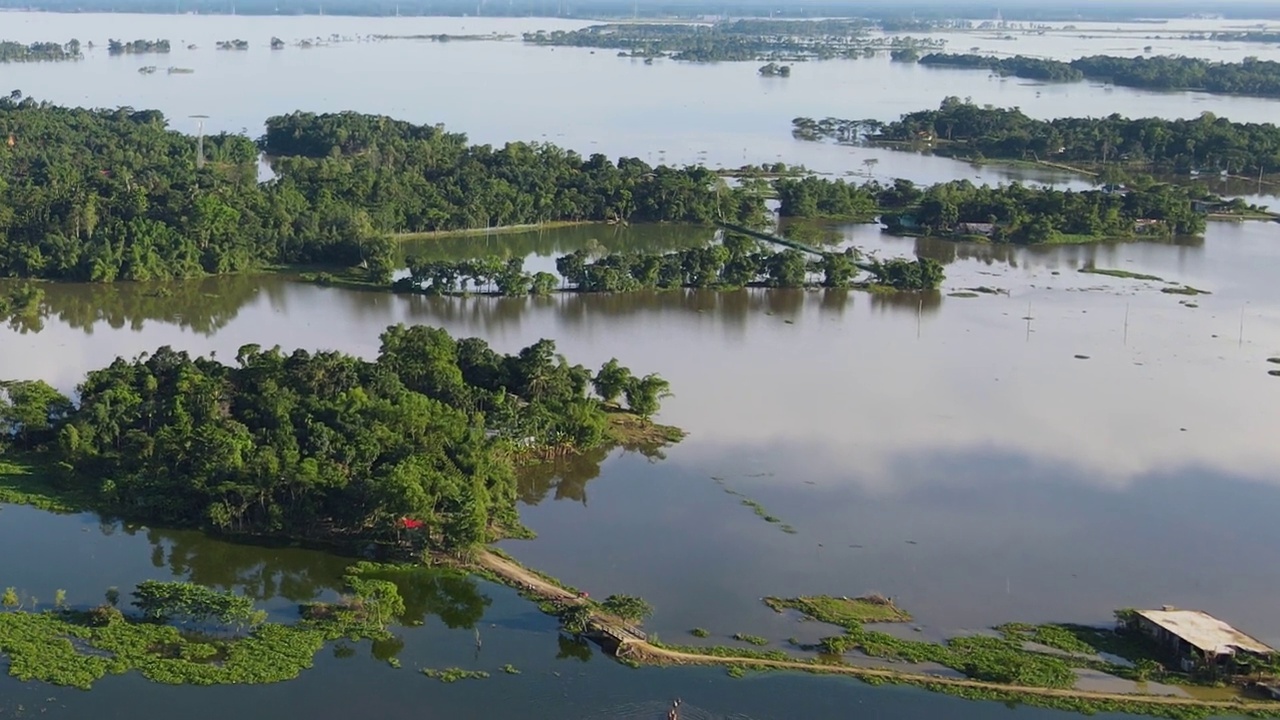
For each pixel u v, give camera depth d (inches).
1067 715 5502.0
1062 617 6368.1
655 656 5861.2
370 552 6840.6
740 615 6284.5
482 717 5393.7
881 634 6107.3
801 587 6589.6
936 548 7071.9
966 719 5447.8
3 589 6254.9
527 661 5836.6
